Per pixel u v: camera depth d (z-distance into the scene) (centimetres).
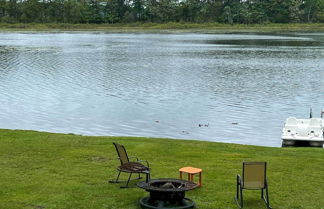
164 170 1536
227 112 3494
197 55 8394
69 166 1563
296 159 1723
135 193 1309
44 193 1297
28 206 1202
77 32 16412
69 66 6481
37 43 11044
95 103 3831
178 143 1973
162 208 1177
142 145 1894
